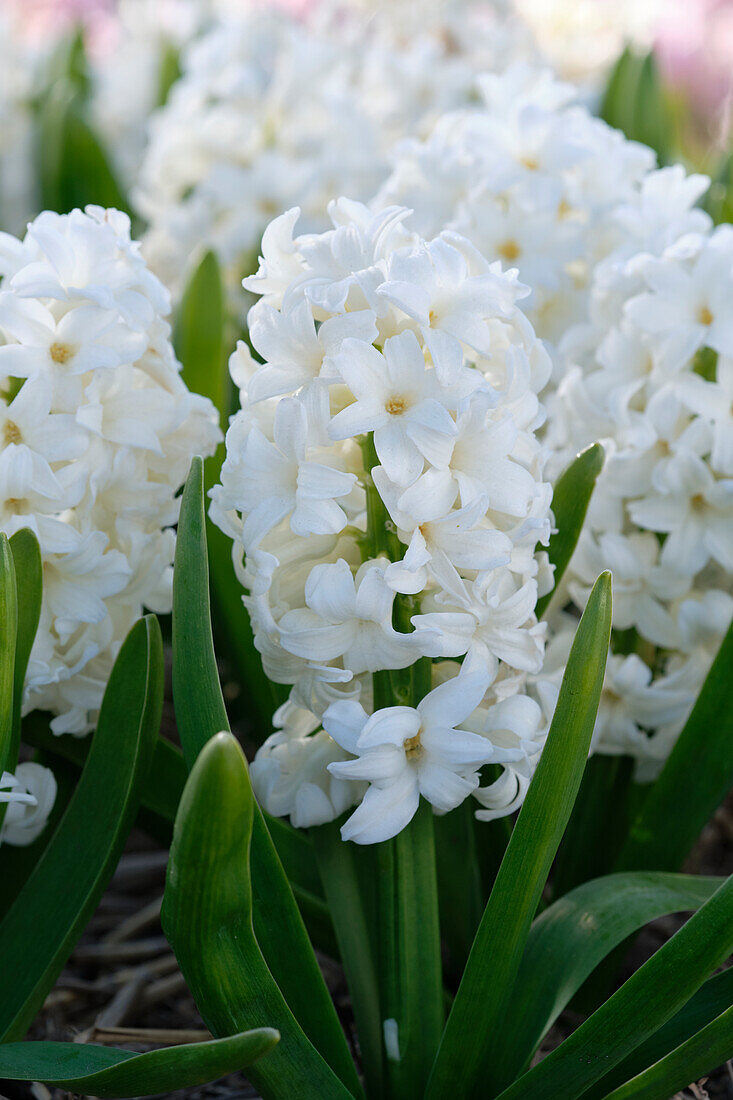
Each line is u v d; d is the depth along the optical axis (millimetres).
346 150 928
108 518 575
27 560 539
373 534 524
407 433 504
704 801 591
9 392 561
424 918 540
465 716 517
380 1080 561
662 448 605
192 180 949
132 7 1461
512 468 515
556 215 647
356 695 524
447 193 666
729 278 589
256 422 529
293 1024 519
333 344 510
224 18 1258
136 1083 502
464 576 525
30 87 1292
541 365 534
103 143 1020
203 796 481
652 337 604
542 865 516
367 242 521
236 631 666
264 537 524
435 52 1075
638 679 602
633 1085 516
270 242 530
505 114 673
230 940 505
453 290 519
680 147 1180
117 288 560
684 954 511
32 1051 520
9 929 558
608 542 604
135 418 566
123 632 585
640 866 604
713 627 604
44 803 574
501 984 524
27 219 1172
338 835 561
